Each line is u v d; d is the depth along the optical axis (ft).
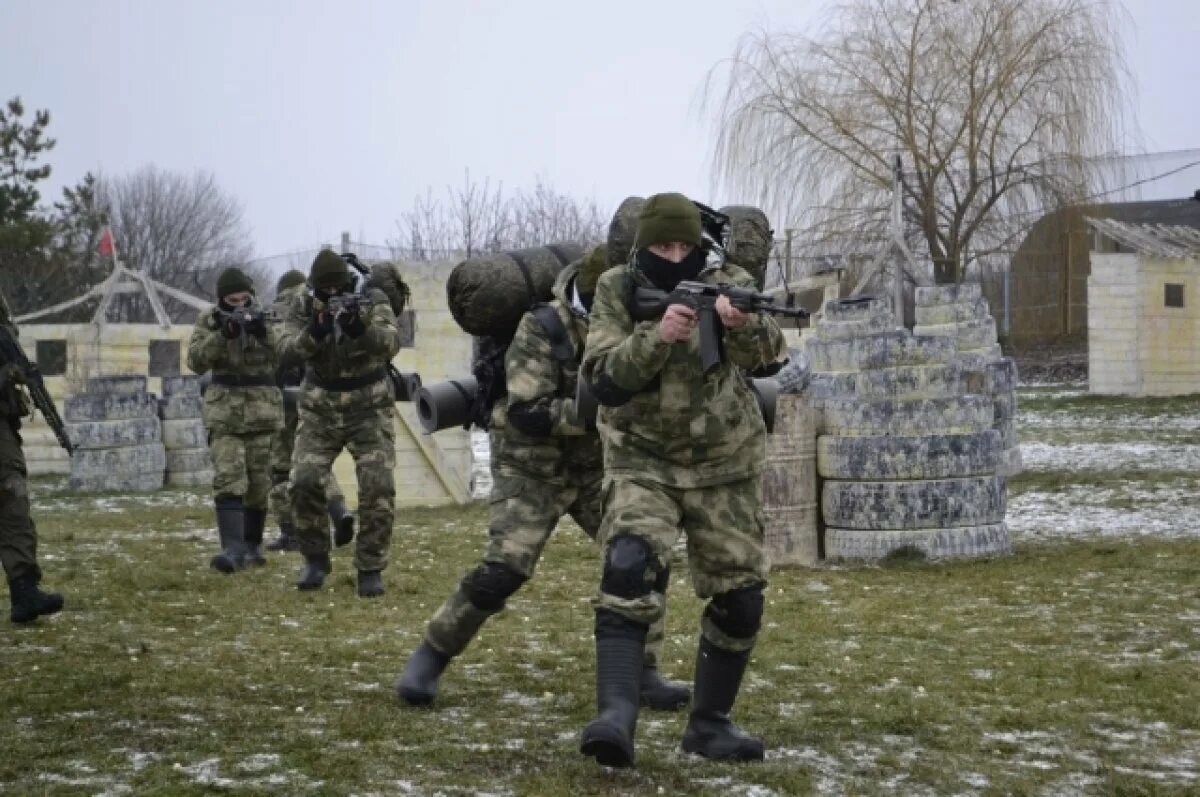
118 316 152.87
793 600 29.32
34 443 77.56
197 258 221.46
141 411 66.08
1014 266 123.65
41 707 18.99
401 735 17.56
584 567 34.68
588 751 15.23
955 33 110.42
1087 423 87.66
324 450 30.42
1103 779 16.11
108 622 26.71
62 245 128.57
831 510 35.65
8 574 26.09
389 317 30.07
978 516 35.47
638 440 16.16
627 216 18.17
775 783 15.57
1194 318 108.27
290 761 16.25
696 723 16.81
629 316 16.19
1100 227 111.04
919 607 28.43
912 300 110.83
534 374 18.40
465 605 19.03
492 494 19.31
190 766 16.08
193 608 28.48
